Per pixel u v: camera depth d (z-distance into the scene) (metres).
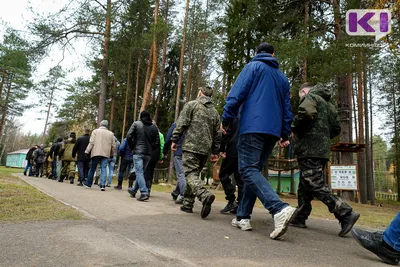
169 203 5.38
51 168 13.54
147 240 2.47
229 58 13.43
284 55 8.69
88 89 29.34
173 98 27.25
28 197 4.50
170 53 29.30
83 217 3.26
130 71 25.45
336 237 3.34
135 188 6.03
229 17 13.93
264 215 4.68
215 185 19.73
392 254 2.32
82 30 16.45
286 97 3.30
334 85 11.30
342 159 11.26
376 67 9.88
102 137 7.48
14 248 2.10
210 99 4.40
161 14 19.75
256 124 3.04
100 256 1.98
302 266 2.09
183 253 2.17
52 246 2.16
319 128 3.70
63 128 40.44
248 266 1.98
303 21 11.36
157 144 6.04
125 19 16.31
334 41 9.00
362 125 19.06
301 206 3.90
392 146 27.48
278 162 12.42
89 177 8.02
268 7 11.59
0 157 67.19
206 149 4.20
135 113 24.39
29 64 16.12
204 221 3.64
